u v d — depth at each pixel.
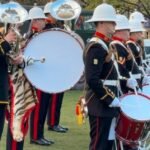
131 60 9.84
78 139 11.88
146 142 9.16
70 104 16.55
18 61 8.27
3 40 7.73
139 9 25.11
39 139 11.34
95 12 8.12
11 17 7.86
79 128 13.02
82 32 20.44
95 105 8.10
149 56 17.00
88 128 13.02
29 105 9.41
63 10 10.78
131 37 11.23
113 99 7.95
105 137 8.19
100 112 8.05
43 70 9.27
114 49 9.36
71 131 12.71
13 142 9.31
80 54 9.36
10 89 8.98
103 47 7.92
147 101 8.66
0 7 7.99
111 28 8.06
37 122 11.27
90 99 8.15
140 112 8.34
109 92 7.93
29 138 11.85
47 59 9.27
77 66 9.38
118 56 9.41
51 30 9.26
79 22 20.41
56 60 9.30
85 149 10.98
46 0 31.23
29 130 11.83
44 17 10.76
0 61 7.79
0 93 7.83
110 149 8.38
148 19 24.38
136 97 8.77
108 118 8.09
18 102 9.23
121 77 9.35
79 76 9.40
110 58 8.05
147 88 10.56
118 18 9.56
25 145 11.27
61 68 9.34
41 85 9.26
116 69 8.28
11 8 7.97
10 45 7.86
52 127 12.71
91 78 7.80
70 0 10.87
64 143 11.50
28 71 9.16
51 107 12.63
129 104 8.55
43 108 11.30
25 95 9.34
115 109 8.16
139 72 10.10
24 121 9.34
